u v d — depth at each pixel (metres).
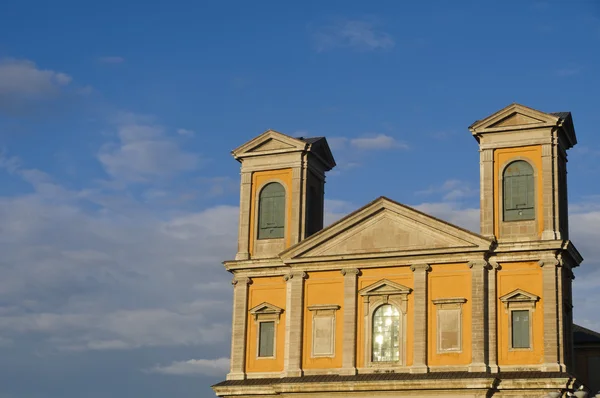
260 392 66.38
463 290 63.69
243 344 68.38
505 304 63.00
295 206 69.56
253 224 70.50
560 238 62.97
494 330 62.88
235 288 69.62
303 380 65.12
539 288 62.62
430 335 63.81
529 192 64.38
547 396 46.22
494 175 65.25
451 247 64.06
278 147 70.75
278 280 68.81
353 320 65.62
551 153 64.38
